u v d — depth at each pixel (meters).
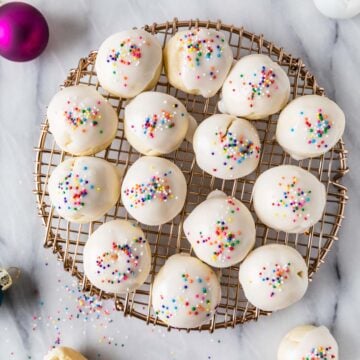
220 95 0.65
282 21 0.67
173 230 0.67
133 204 0.60
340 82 0.67
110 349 0.67
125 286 0.61
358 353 0.67
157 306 0.61
